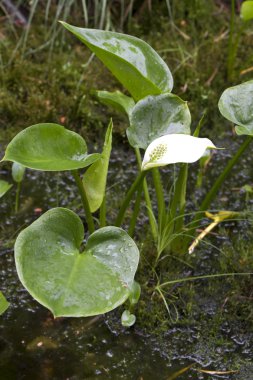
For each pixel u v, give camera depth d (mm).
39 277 937
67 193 1225
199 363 1027
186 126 1004
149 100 1003
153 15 1506
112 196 1219
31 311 1068
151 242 1135
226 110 1021
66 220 978
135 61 1044
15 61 1345
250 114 1027
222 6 1567
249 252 1137
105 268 958
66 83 1333
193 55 1403
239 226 1185
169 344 1043
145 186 1126
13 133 1277
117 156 1287
